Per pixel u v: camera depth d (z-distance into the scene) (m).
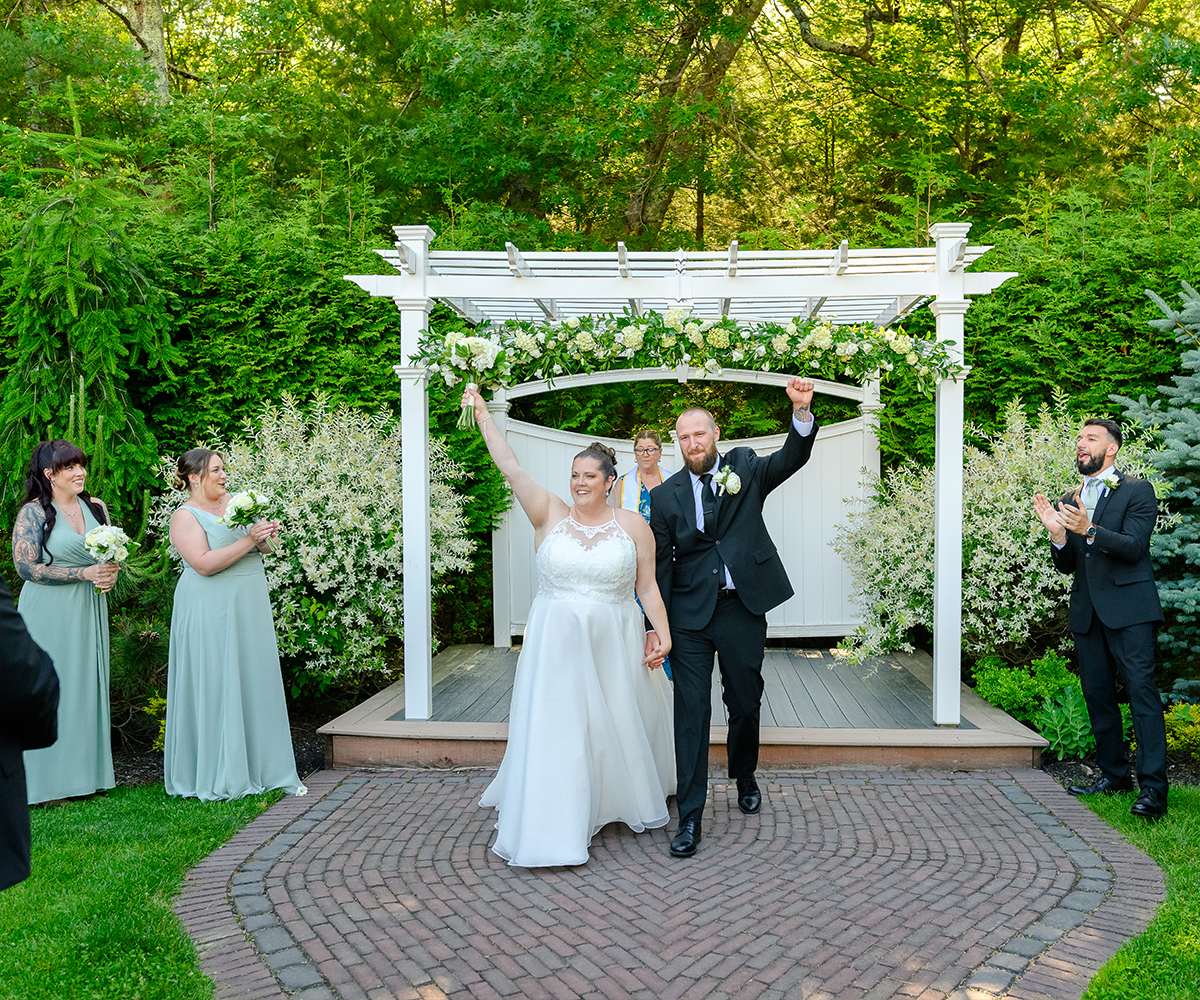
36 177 8.30
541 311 6.70
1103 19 11.42
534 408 8.23
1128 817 4.14
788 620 7.62
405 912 3.36
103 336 6.12
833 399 7.85
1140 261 6.82
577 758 3.76
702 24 10.27
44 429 6.19
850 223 11.72
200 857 3.85
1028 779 4.71
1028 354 6.79
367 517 6.02
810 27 12.50
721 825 4.17
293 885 3.59
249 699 4.60
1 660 1.77
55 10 12.57
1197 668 5.68
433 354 4.78
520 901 3.44
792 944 3.10
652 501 4.11
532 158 10.87
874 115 11.96
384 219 10.73
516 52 9.00
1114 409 6.73
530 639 4.00
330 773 5.02
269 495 5.93
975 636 6.32
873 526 6.54
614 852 3.89
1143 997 2.73
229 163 9.94
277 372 7.00
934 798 4.48
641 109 9.48
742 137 11.95
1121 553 4.14
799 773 4.86
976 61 11.39
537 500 4.07
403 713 5.54
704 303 6.46
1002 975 2.89
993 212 11.04
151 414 6.95
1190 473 5.61
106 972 2.90
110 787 4.66
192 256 6.95
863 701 5.79
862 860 3.78
